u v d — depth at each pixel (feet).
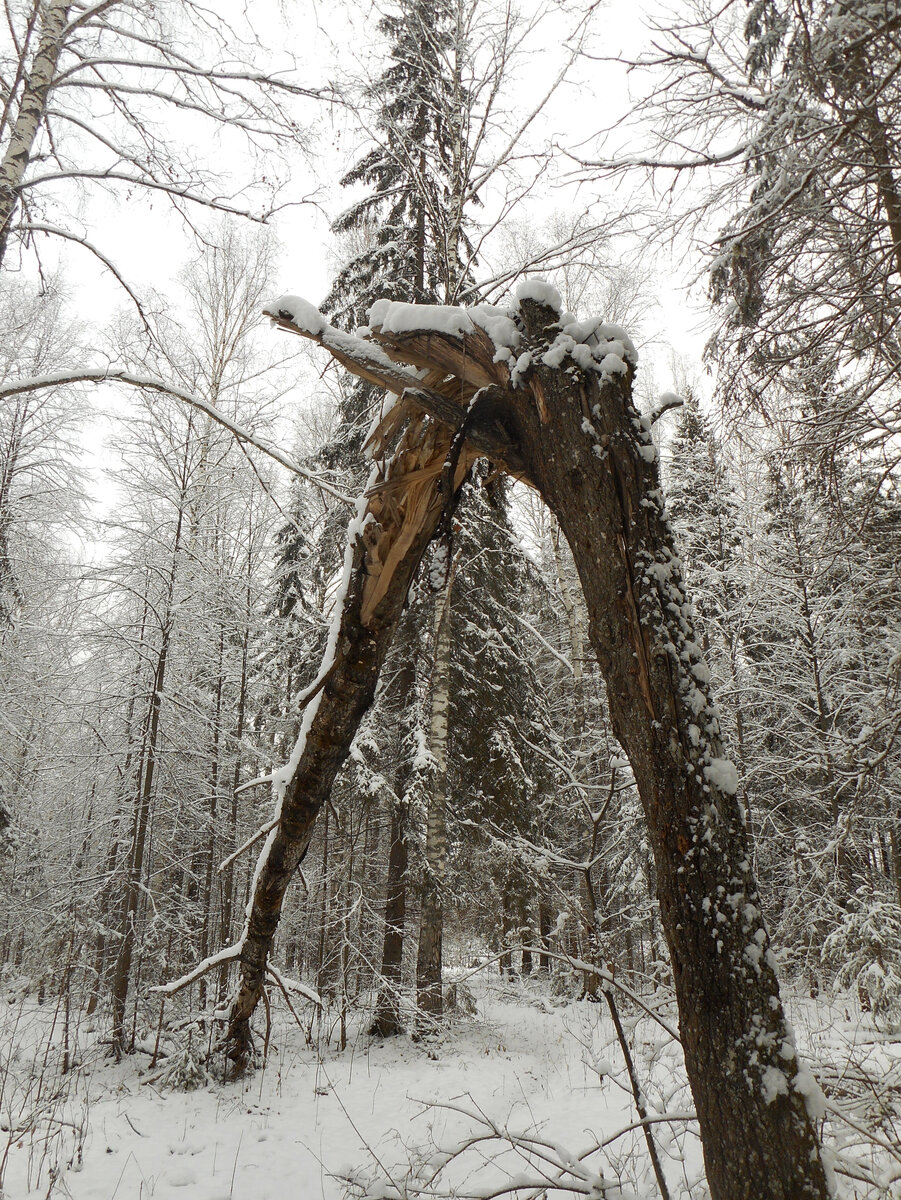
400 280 28.07
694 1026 6.06
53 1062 25.27
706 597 35.17
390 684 34.76
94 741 33.58
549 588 37.65
